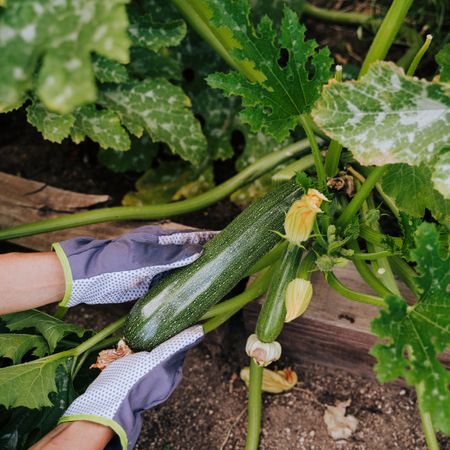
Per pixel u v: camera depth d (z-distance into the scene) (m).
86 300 0.80
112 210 0.91
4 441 0.77
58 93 0.35
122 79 0.89
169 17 1.04
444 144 0.63
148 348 0.76
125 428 0.71
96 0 0.37
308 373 0.98
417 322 0.62
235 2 0.67
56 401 0.79
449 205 0.79
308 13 1.19
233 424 0.95
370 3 1.21
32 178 1.18
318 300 0.88
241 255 0.76
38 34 0.37
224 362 0.99
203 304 0.75
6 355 0.77
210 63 1.08
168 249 0.77
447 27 1.12
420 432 0.92
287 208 0.77
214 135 1.10
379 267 0.80
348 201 0.85
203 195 0.94
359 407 0.94
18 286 0.74
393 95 0.62
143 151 1.11
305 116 0.73
